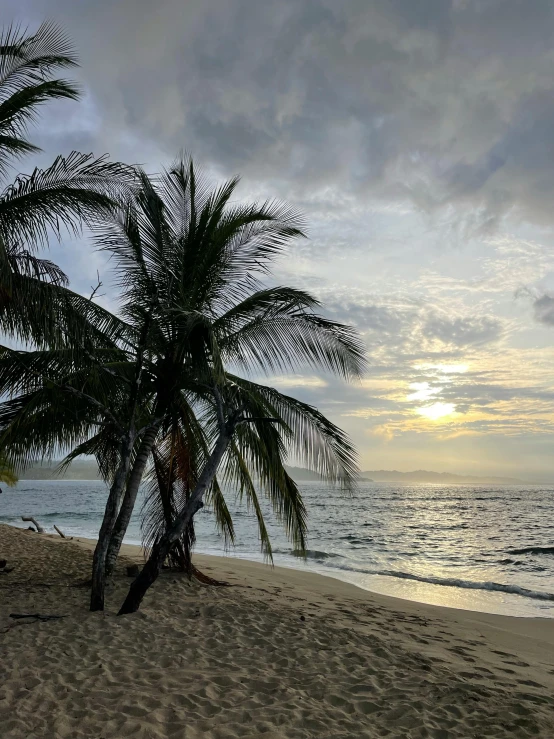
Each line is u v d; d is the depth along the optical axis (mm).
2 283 6711
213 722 4141
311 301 8078
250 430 9352
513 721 4238
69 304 7934
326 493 101375
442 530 34344
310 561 18844
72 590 8859
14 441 8711
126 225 8664
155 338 8695
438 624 8953
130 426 7922
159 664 5477
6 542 15578
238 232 8891
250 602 8617
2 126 7492
